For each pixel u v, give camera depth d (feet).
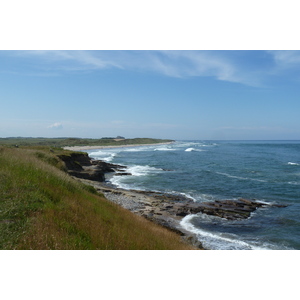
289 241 53.31
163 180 127.65
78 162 132.05
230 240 53.21
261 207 79.41
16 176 37.09
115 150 411.54
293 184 116.06
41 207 28.91
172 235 46.21
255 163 208.74
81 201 39.27
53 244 21.93
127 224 38.50
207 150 407.44
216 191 102.73
